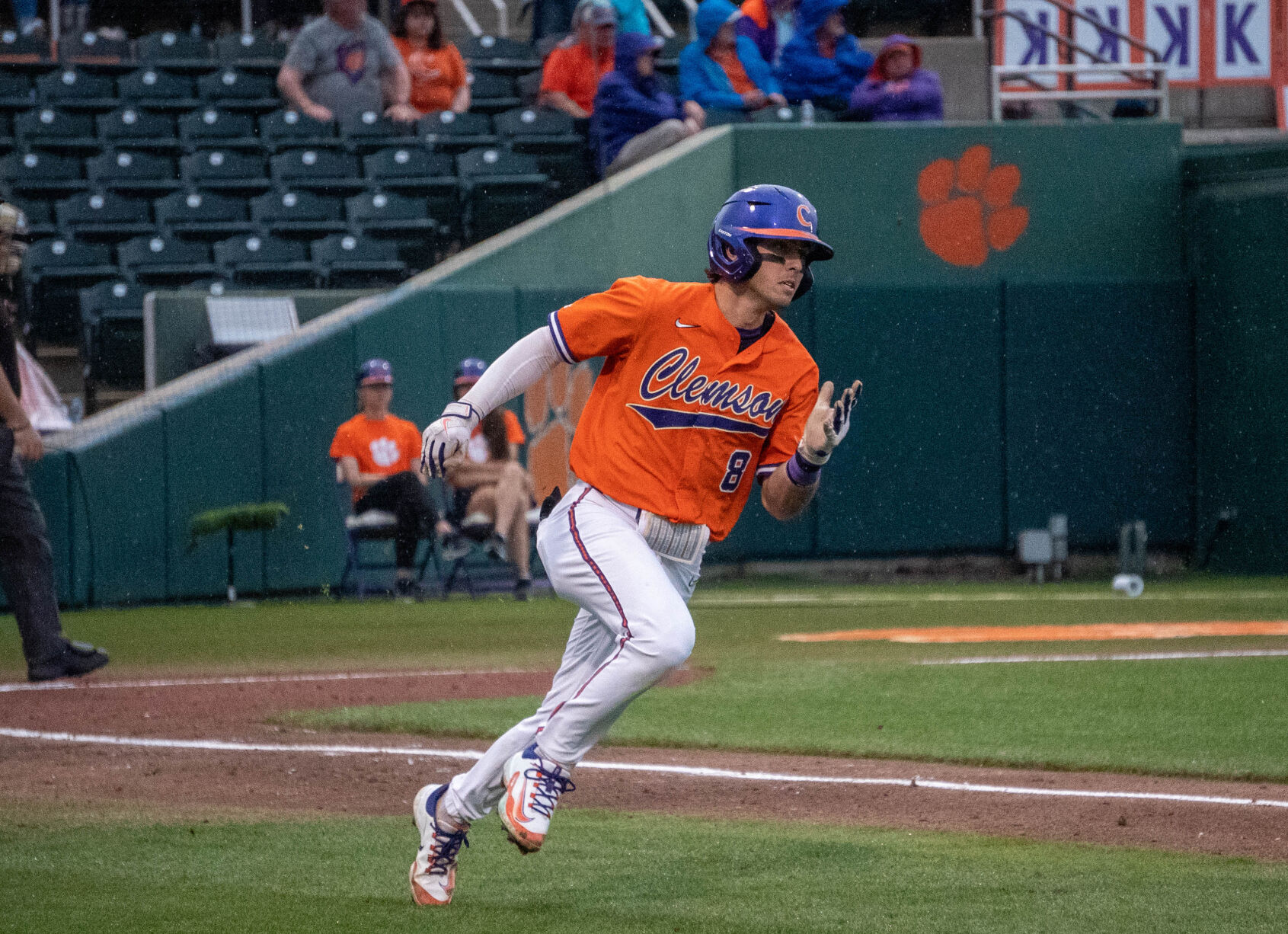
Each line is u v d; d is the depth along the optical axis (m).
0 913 12.51
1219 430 54.56
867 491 52.50
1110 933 11.89
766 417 13.39
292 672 29.62
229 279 50.53
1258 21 61.53
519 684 27.47
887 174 53.09
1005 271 54.12
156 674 29.23
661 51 60.00
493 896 13.23
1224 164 53.66
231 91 56.72
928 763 20.03
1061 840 15.45
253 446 44.62
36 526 27.84
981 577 53.28
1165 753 20.33
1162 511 54.88
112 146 54.09
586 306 13.22
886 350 52.56
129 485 42.66
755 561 52.12
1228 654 30.95
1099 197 54.62
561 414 49.38
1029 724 22.72
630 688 12.61
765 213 12.86
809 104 54.50
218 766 19.59
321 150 54.03
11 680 28.44
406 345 47.12
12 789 18.09
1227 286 53.97
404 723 22.81
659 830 15.97
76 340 50.03
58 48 57.94
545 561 13.40
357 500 44.06
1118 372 54.34
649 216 51.25
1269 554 53.22
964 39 60.19
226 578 44.41
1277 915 12.42
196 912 12.58
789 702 24.91
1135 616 39.16
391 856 14.70
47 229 51.47
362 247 51.06
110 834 15.66
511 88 59.16
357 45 54.78
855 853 14.80
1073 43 55.81
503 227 54.31
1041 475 53.72
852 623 38.12
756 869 14.17
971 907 12.71
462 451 13.12
